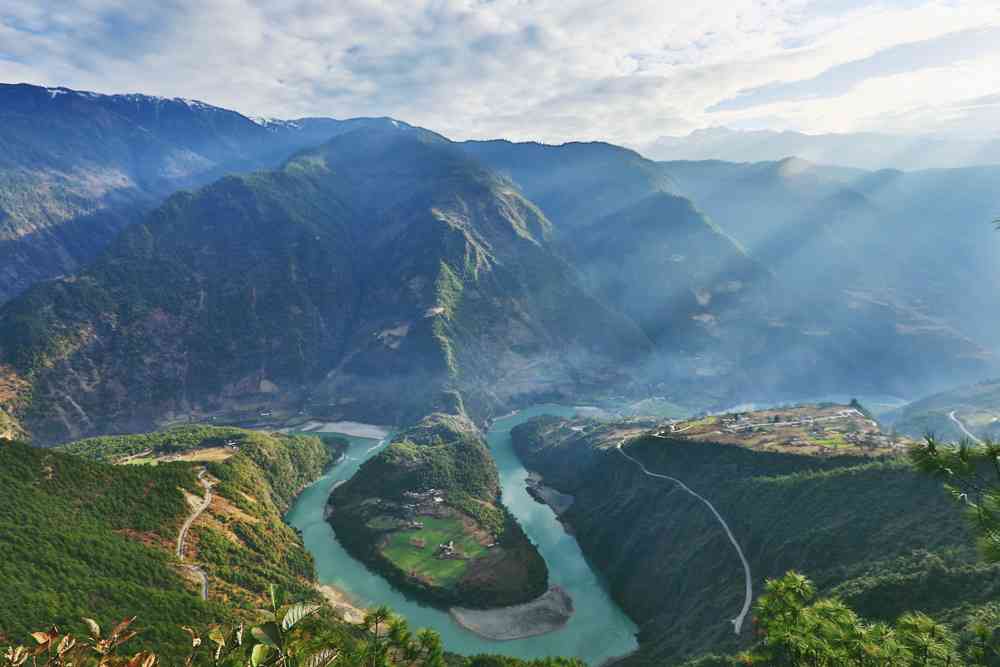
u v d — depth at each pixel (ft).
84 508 424.87
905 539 340.18
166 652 286.25
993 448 77.10
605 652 427.33
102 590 320.09
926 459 81.15
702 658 312.09
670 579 468.34
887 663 104.99
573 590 513.45
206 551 438.40
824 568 365.81
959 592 263.29
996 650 100.42
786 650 121.39
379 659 107.76
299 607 58.29
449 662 367.25
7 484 405.80
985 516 73.26
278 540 522.06
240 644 65.00
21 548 334.65
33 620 273.13
